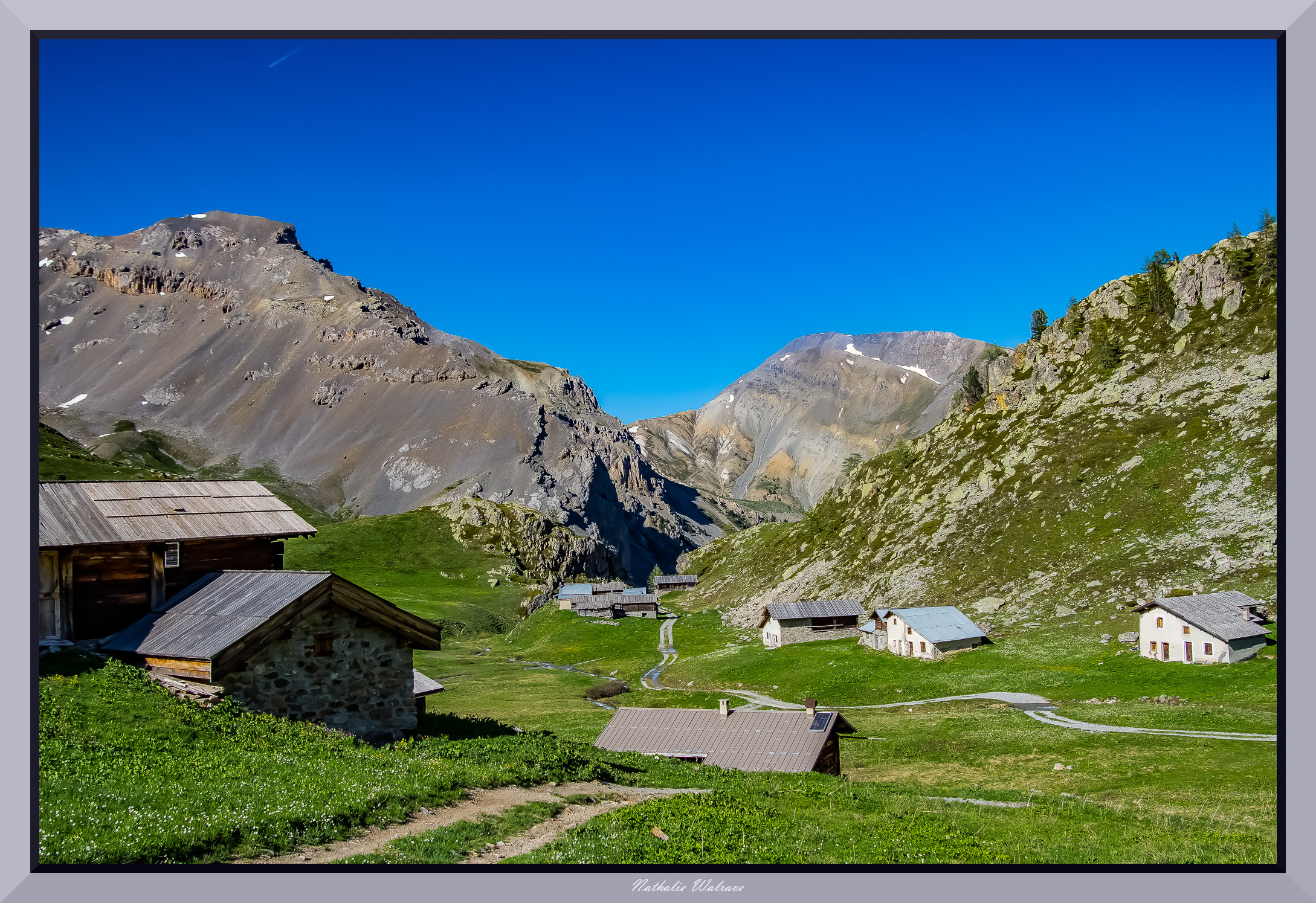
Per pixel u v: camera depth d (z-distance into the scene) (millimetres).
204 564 34844
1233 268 157250
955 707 75812
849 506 188000
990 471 153500
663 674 115562
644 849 18875
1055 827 26125
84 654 29516
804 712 46125
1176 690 71875
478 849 18391
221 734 25234
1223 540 106375
